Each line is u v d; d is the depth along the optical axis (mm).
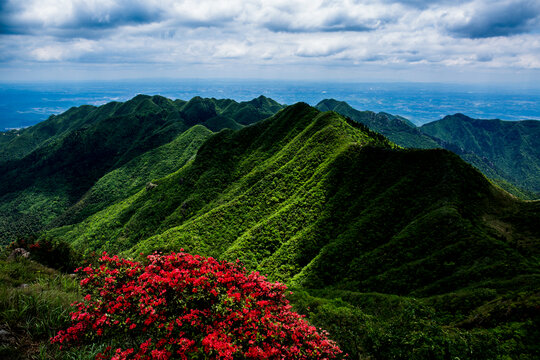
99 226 136250
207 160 139375
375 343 11211
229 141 147750
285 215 75938
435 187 58438
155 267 8109
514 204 51375
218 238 83750
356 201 69250
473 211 50219
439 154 64625
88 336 6875
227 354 5996
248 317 7293
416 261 42969
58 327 7371
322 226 67250
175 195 129875
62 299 8766
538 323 15375
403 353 10648
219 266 9062
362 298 36781
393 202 61188
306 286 50312
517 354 12859
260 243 71375
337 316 17547
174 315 6848
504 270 34281
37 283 10312
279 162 111438
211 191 124938
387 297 34969
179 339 6348
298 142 114438
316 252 61844
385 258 47438
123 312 6777
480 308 24375
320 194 76312
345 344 11570
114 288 7438
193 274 7934
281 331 7465
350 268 50219
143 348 6113
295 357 7344
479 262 37844
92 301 7602
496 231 44312
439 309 28688
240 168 132750
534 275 30172
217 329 6906
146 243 85375
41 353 6246
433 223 48719
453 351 10852
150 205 131500
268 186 95562
